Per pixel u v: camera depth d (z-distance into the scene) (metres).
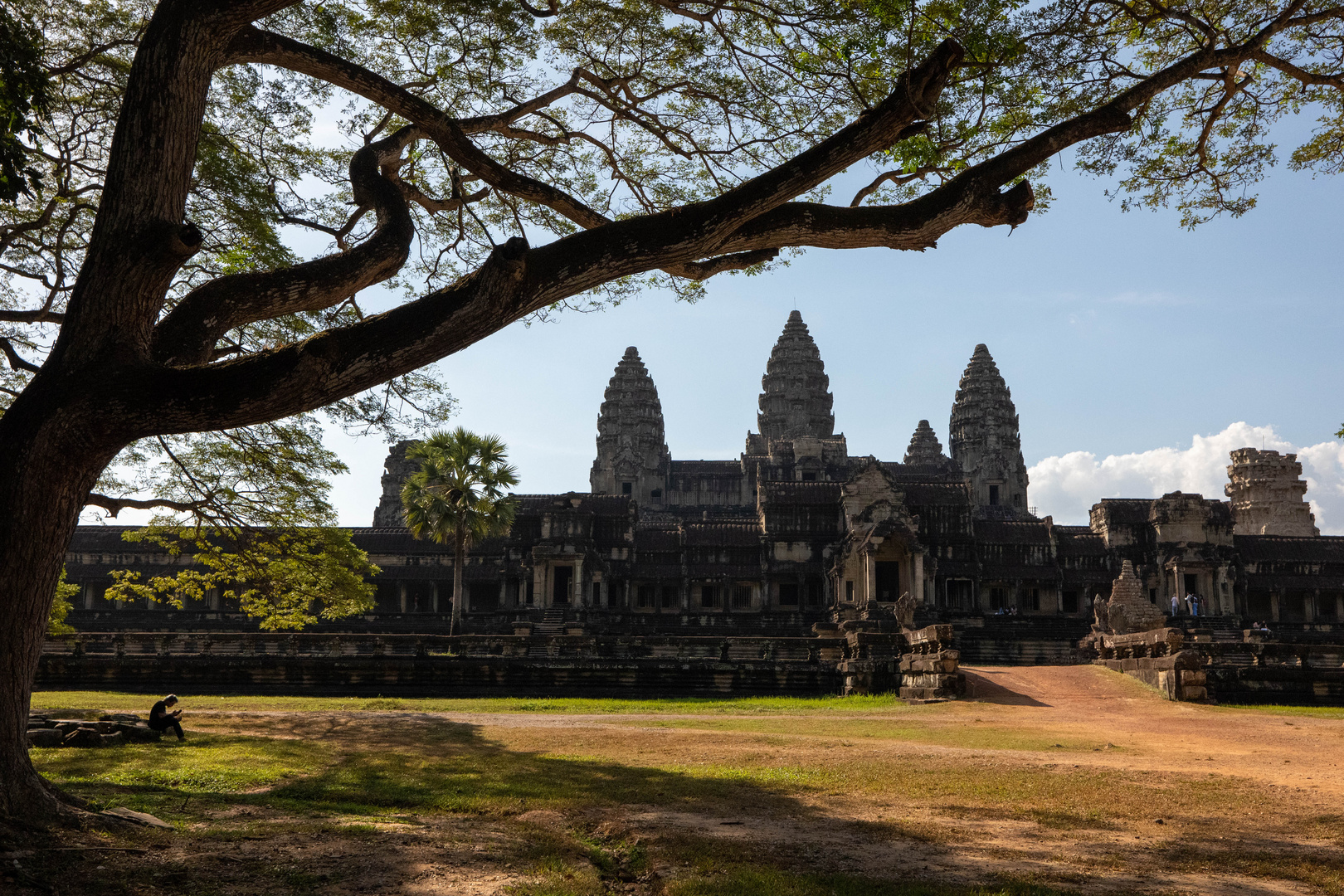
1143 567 80.88
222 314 11.19
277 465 26.61
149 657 42.09
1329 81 15.45
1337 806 14.42
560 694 42.12
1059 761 19.30
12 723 10.05
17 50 12.62
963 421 129.88
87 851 9.42
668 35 17.91
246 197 21.58
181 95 11.26
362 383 10.30
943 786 16.03
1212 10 17.12
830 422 137.38
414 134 15.55
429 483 60.41
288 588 30.88
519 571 77.81
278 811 12.84
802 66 16.53
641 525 89.31
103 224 10.86
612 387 135.88
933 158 15.53
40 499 10.05
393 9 17.94
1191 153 18.22
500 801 14.41
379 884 9.26
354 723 26.94
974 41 14.52
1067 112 16.97
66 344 10.53
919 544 75.06
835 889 9.62
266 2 11.50
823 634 56.69
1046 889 9.61
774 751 20.39
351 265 12.16
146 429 10.15
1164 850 11.60
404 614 74.25
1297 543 82.38
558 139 18.53
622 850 12.02
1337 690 38.59
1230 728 27.61
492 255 10.48
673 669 42.50
